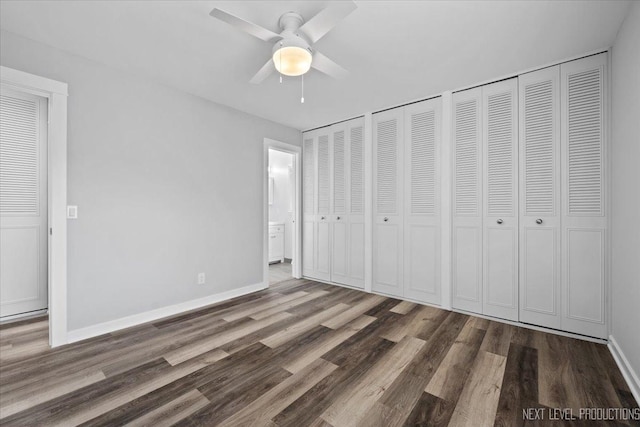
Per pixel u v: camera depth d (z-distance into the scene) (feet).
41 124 9.36
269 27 6.32
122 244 8.30
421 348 7.03
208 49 7.22
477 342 7.34
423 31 6.40
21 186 9.02
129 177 8.44
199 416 4.71
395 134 11.10
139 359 6.50
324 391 5.37
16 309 8.91
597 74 7.27
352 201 12.51
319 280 13.84
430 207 10.18
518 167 8.43
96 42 6.93
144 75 8.61
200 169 10.18
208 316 9.20
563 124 7.73
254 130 12.13
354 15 5.85
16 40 6.59
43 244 9.39
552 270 7.89
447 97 9.66
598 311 7.25
